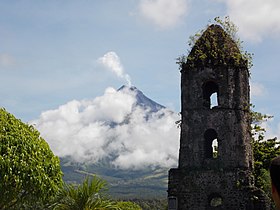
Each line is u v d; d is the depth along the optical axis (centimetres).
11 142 1881
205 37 2641
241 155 2434
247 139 2494
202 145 2480
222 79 2538
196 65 2578
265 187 2505
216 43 2605
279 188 304
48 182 1945
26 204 2019
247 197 2350
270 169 312
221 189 2392
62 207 2033
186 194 2420
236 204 2355
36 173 1892
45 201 1977
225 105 2509
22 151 1891
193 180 2430
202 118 2516
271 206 2394
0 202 1856
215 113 2508
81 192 2059
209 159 2456
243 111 2519
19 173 1838
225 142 2462
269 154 2909
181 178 2447
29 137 1973
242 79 2561
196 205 2394
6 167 1806
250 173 2411
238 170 2403
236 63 2552
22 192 1988
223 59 2556
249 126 2544
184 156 2483
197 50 2597
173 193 2433
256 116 2592
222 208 2366
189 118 2533
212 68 2556
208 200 2398
